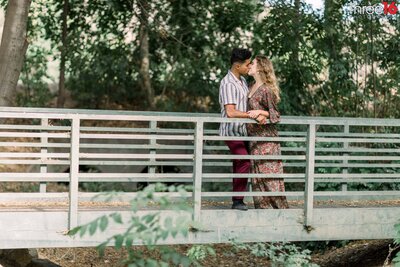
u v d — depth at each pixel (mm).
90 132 15164
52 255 10031
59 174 7297
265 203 8016
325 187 11109
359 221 8227
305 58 13438
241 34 15273
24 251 9383
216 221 7652
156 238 4203
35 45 15906
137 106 16688
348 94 13078
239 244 7664
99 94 16656
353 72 13047
